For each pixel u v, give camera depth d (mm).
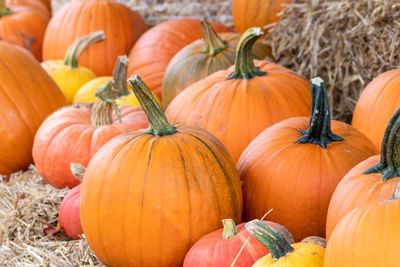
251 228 1302
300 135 1804
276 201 1726
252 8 3031
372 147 1799
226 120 2146
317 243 1514
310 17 2797
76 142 2340
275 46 3004
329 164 1688
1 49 2791
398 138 1301
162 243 1605
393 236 1104
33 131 2773
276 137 1818
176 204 1571
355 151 1729
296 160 1714
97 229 1650
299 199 1688
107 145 1709
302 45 2896
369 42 2604
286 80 2271
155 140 1650
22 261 1931
